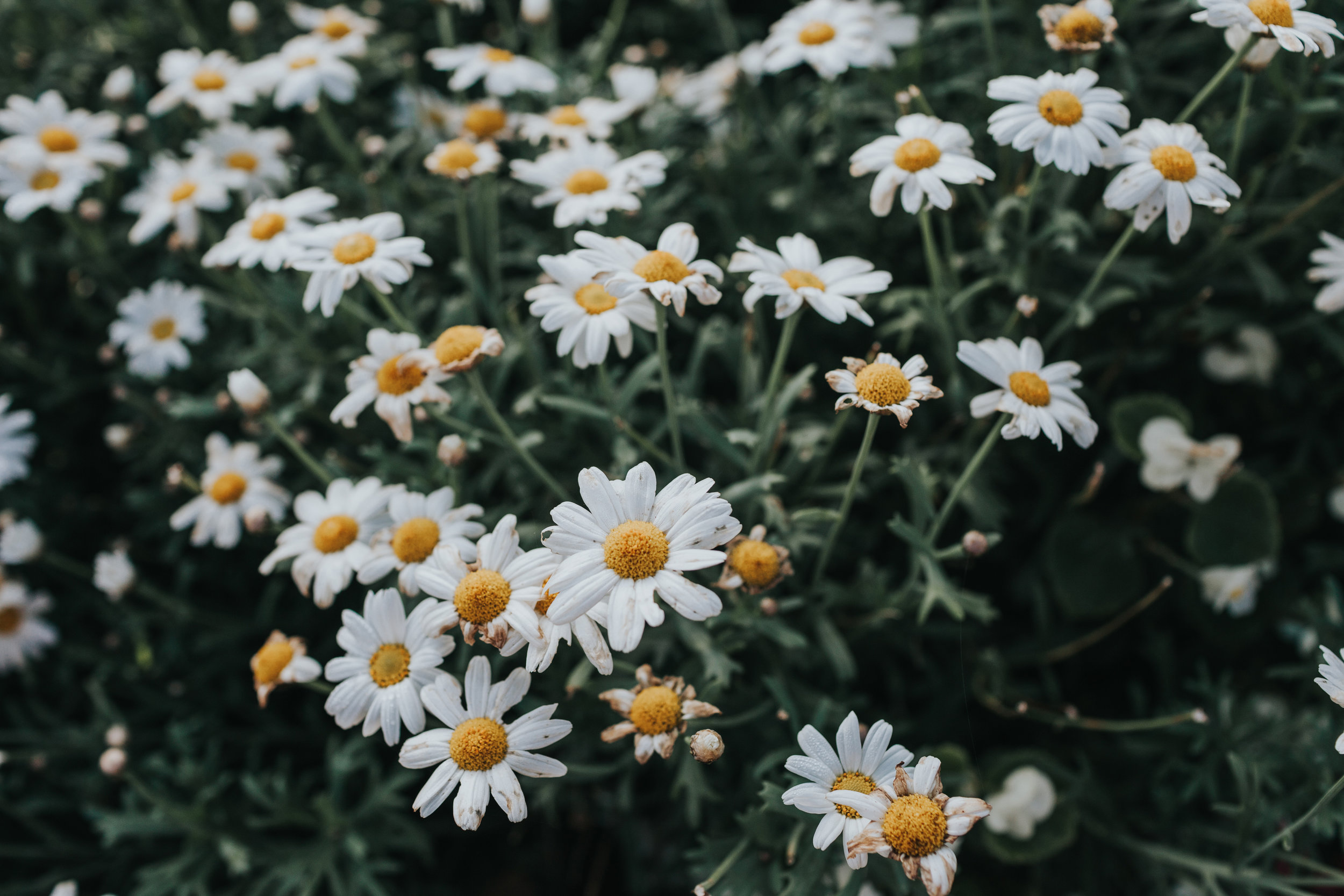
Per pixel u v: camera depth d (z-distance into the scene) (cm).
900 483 56
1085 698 56
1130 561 55
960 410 52
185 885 51
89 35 65
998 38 58
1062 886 52
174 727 53
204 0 66
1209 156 46
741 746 50
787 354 57
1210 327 53
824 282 46
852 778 41
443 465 49
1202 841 52
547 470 52
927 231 48
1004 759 51
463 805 41
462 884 57
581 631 41
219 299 57
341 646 43
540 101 62
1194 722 52
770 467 50
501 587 42
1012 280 51
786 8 73
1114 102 47
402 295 54
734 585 45
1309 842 50
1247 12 45
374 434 56
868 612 52
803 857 45
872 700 55
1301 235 53
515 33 67
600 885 57
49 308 64
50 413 62
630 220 56
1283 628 54
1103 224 53
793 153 59
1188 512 56
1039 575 56
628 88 59
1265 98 54
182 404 54
